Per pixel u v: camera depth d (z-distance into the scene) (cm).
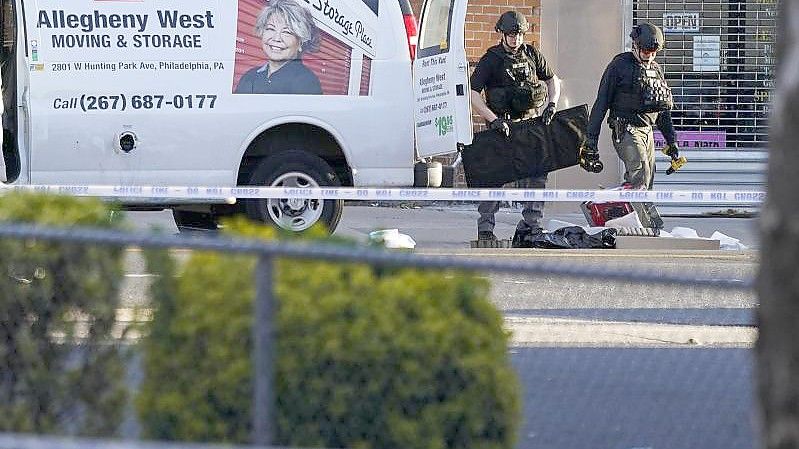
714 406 2339
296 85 4722
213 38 4653
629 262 4516
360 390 1600
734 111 6656
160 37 4609
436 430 1606
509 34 4988
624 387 2417
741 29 6625
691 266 4438
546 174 5081
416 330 1608
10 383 1748
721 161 6619
